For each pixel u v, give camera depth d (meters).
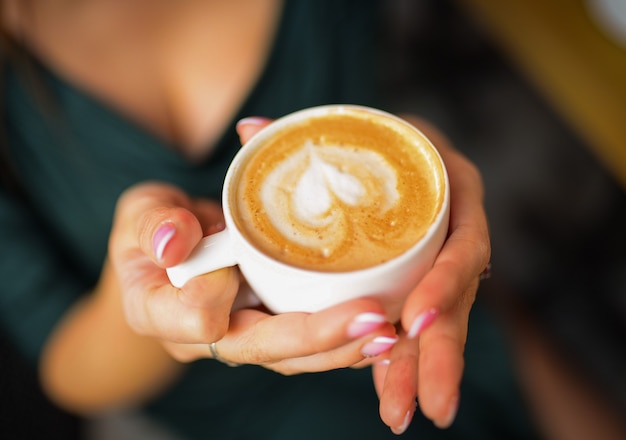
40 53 0.50
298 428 0.56
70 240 0.57
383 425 0.53
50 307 0.53
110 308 0.48
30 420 0.51
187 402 0.57
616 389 0.76
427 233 0.30
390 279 0.30
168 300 0.32
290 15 0.54
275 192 0.34
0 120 0.51
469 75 1.04
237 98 0.54
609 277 0.85
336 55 0.59
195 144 0.54
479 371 0.57
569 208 0.92
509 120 1.00
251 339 0.32
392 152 0.35
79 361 0.50
